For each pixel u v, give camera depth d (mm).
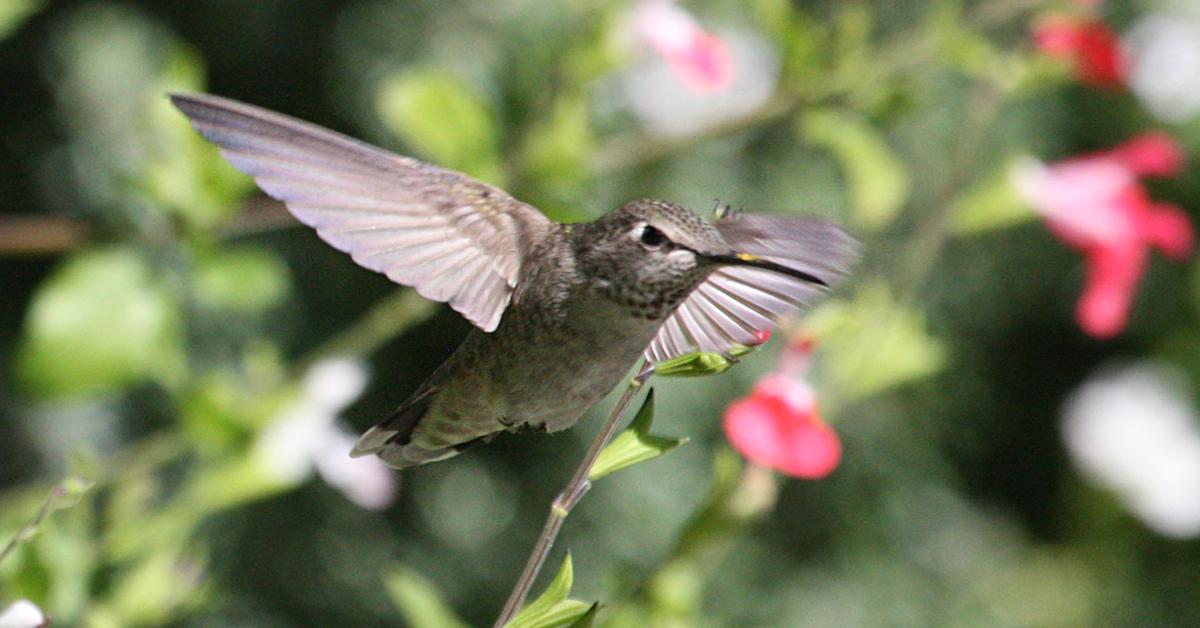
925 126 4156
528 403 2627
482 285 2613
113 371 2764
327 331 4027
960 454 4977
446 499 4141
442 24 3852
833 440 2689
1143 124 4566
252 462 2742
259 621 4027
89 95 3988
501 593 4117
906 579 4551
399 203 2609
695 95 3225
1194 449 4938
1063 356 5039
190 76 2768
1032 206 2783
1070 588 4902
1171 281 4961
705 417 4004
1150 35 4445
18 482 3910
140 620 2703
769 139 4031
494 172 2781
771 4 2809
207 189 2762
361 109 3918
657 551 4004
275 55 4012
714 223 2629
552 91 2795
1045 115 4457
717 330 2625
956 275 4605
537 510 4098
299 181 2588
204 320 3785
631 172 3682
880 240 3652
